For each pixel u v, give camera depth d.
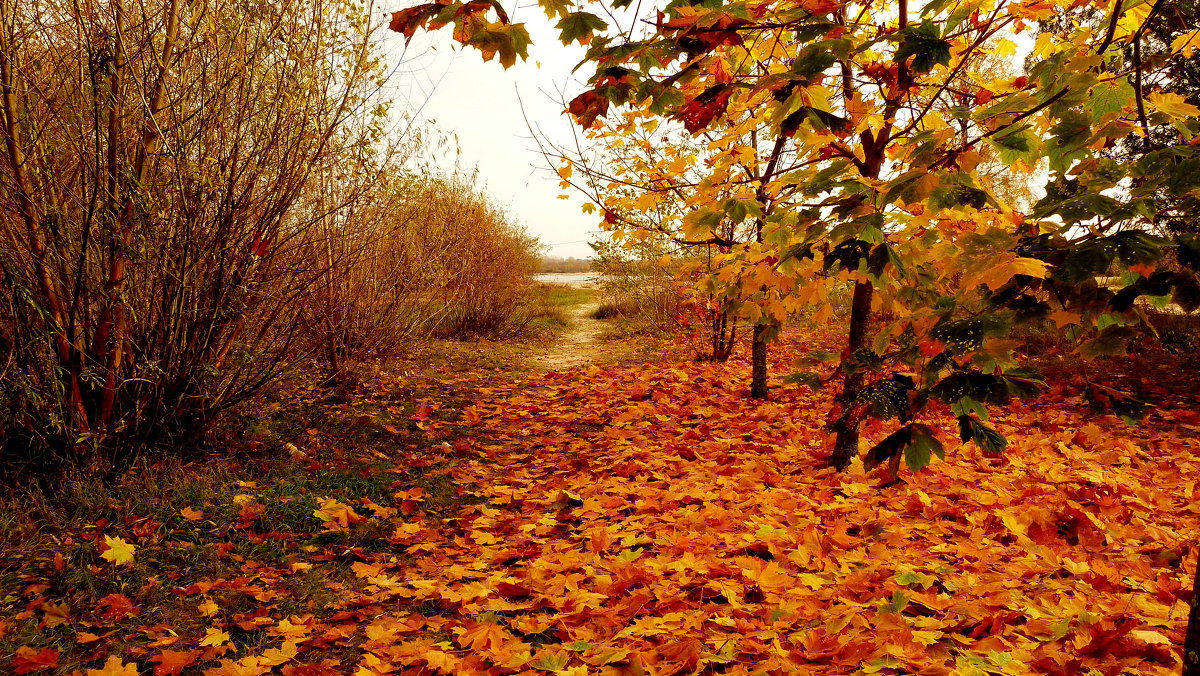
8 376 3.27
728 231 6.07
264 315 4.76
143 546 3.01
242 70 3.89
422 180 6.30
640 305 10.60
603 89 1.83
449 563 3.06
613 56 1.68
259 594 2.71
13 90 3.23
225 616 2.59
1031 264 1.29
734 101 2.49
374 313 6.44
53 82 3.55
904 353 1.65
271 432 4.69
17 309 3.29
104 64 3.29
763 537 2.90
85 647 2.35
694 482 3.86
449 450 4.80
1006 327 1.35
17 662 2.18
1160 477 3.70
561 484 4.11
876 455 1.54
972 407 1.40
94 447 3.41
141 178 3.54
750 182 3.24
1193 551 2.62
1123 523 2.98
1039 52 2.69
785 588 2.49
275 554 3.11
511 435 5.32
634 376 7.37
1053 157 1.67
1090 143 1.61
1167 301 1.26
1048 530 2.82
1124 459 3.98
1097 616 2.08
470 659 2.14
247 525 3.32
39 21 3.40
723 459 4.30
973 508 3.25
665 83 1.76
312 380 6.10
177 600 2.67
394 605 2.72
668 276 9.31
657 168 4.21
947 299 1.61
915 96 3.04
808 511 3.24
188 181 3.74
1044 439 4.41
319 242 5.18
